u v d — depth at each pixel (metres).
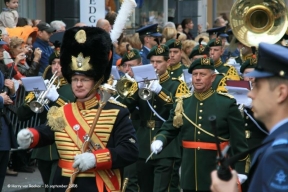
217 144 8.65
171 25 32.25
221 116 16.83
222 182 8.27
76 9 34.25
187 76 23.14
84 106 13.50
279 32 25.08
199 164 17.02
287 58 8.38
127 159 13.19
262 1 25.16
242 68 20.41
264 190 8.07
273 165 8.03
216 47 25.88
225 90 19.48
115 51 26.84
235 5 25.23
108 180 13.28
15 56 23.48
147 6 41.31
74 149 13.28
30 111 19.02
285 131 8.33
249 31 25.23
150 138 20.33
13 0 26.83
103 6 29.39
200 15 48.50
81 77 13.40
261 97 8.56
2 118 19.62
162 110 20.27
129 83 20.36
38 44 25.73
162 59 20.86
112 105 13.52
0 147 19.50
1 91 19.84
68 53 13.52
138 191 20.73
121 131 13.34
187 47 28.12
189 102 17.41
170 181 20.11
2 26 25.39
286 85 8.46
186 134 17.22
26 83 18.55
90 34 13.48
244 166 17.36
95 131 13.29
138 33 27.83
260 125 19.33
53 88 18.69
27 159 24.45
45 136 13.45
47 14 34.34
